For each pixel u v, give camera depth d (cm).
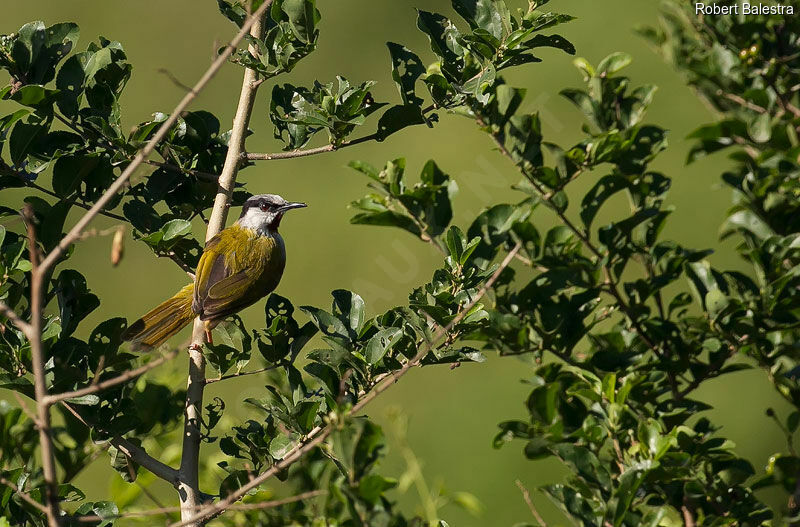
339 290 910
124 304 2297
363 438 671
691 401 973
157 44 2725
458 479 1961
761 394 2042
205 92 2623
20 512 855
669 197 2341
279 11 898
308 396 910
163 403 1062
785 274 936
